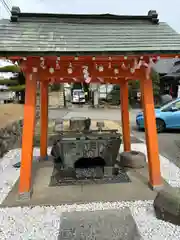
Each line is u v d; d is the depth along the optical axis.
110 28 4.13
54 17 4.31
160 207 3.09
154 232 2.81
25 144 3.72
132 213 3.24
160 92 22.52
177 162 5.78
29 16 4.29
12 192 3.94
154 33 3.96
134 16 4.41
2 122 8.89
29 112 3.71
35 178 4.54
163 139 8.77
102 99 26.77
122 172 4.81
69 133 5.32
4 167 5.36
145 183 4.25
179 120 10.10
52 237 2.76
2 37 3.58
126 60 3.70
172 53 3.35
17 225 3.01
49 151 6.66
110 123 12.50
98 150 4.44
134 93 22.08
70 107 24.11
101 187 4.10
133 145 7.53
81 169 4.82
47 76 3.88
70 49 3.28
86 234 2.79
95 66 3.84
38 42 3.48
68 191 3.95
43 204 3.52
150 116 3.95
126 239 2.68
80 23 4.26
